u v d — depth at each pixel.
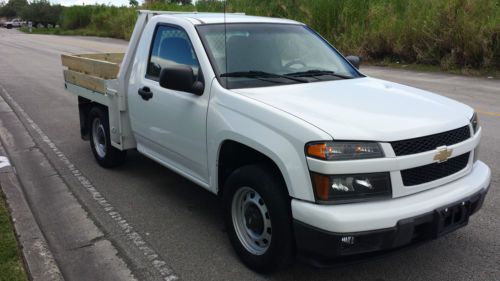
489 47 14.96
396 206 3.13
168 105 4.63
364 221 3.02
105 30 46.84
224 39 4.47
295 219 3.22
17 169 6.46
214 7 22.17
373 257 3.26
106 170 6.40
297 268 3.85
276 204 3.39
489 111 9.53
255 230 3.77
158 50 5.03
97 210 5.11
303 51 4.83
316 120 3.28
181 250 4.23
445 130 3.43
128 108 5.55
